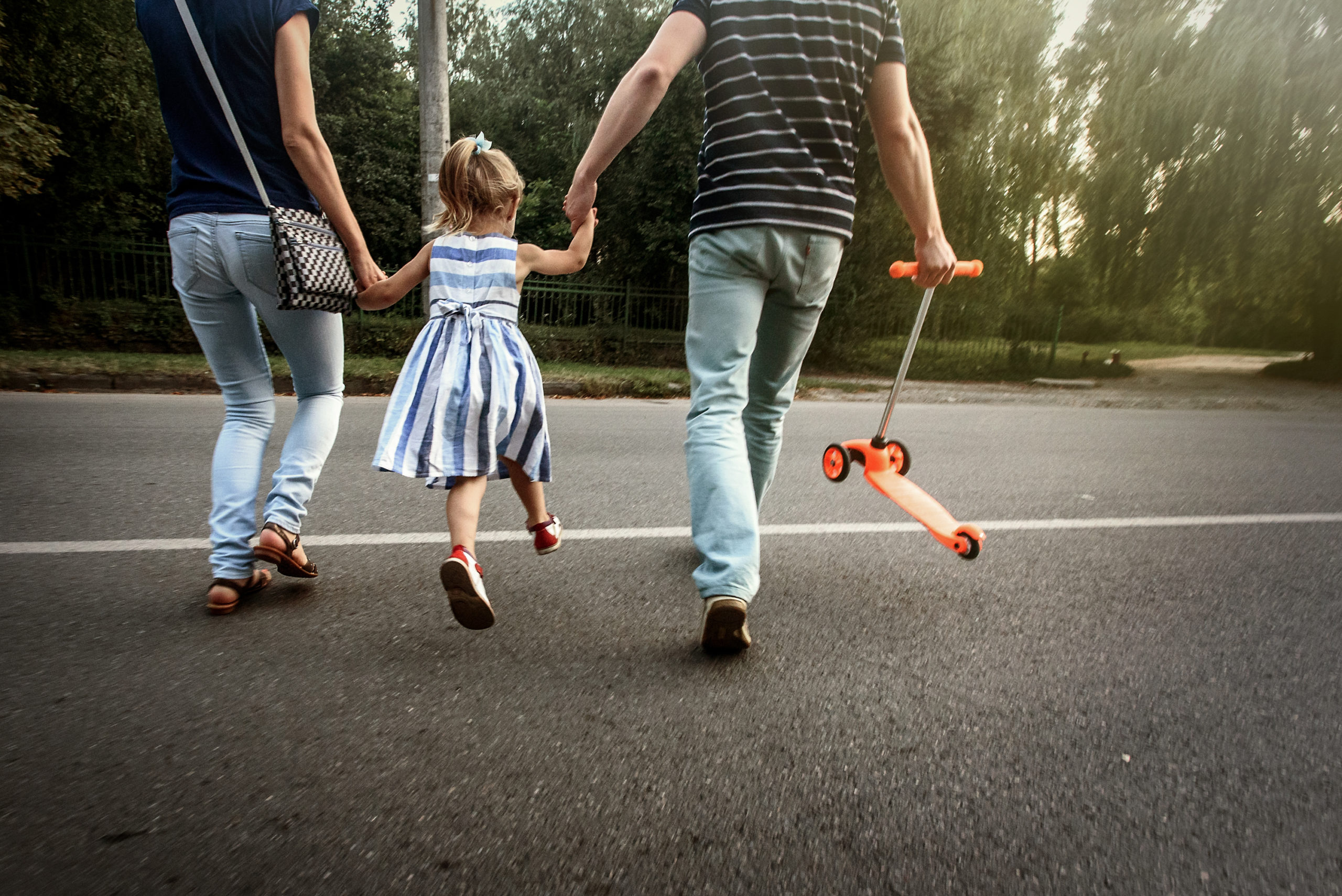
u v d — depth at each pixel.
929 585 3.06
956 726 2.01
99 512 3.57
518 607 2.67
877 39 2.31
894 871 1.49
